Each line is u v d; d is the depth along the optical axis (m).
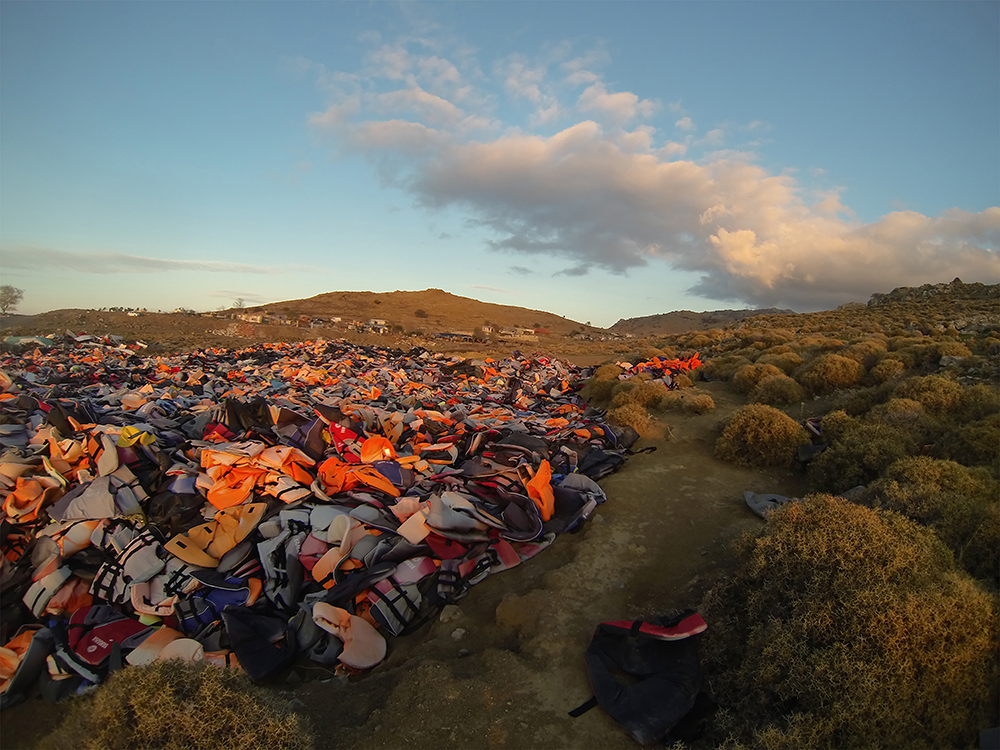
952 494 4.90
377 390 14.62
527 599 4.73
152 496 6.07
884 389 10.34
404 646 4.59
